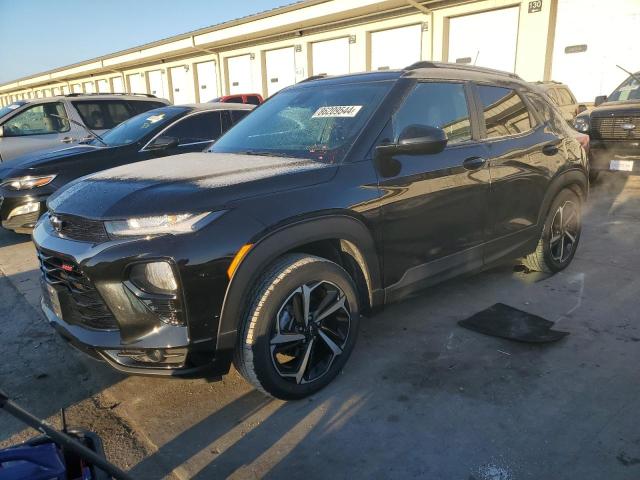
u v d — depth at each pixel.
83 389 3.04
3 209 5.77
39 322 4.00
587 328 3.53
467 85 3.73
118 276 2.36
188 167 3.02
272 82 21.61
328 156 2.99
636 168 7.51
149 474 2.32
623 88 8.90
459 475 2.23
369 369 3.09
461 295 4.17
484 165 3.59
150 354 2.42
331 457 2.38
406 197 3.08
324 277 2.75
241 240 2.43
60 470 1.56
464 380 2.95
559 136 4.40
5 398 1.37
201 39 23.31
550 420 2.57
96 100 8.87
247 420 2.67
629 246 5.38
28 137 8.18
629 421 2.54
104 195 2.64
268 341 2.58
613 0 12.49
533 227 4.16
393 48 16.91
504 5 14.01
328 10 17.33
